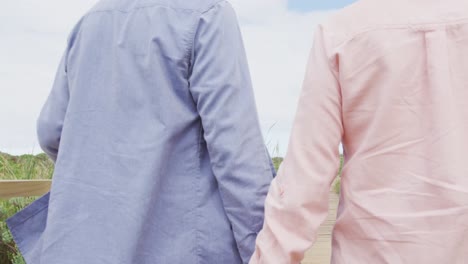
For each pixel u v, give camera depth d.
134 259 1.56
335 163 1.35
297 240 1.33
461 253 1.15
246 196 1.58
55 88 1.85
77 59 1.77
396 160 1.24
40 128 1.84
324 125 1.34
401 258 1.19
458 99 1.20
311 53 1.40
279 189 1.36
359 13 1.34
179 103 1.64
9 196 2.41
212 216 1.64
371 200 1.26
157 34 1.65
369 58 1.28
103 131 1.66
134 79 1.65
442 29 1.23
